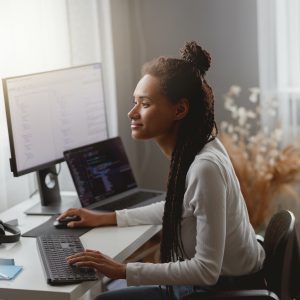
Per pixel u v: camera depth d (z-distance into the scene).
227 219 1.89
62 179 3.10
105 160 2.61
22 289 1.78
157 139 2.00
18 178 2.82
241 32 3.59
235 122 3.66
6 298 1.79
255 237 2.04
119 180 2.63
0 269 1.90
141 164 3.89
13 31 2.77
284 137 3.48
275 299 1.80
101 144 2.62
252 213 3.26
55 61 3.02
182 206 1.92
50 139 2.54
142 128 1.95
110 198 2.58
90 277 1.82
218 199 1.80
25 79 2.42
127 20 3.73
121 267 1.86
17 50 2.79
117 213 2.29
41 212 2.48
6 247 2.12
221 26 3.62
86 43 3.22
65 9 3.06
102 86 2.79
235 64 3.63
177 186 1.91
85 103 2.70
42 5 2.92
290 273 1.89
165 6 3.70
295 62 3.42
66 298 1.75
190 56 1.98
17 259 2.00
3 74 2.72
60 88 2.58
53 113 2.55
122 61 3.70
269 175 3.24
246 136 3.63
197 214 1.83
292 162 3.27
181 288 1.99
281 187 3.33
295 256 1.92
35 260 1.99
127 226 2.26
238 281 1.94
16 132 2.40
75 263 1.88
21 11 2.80
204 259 1.81
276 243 1.92
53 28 3.01
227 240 1.91
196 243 1.91
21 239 2.19
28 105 2.44
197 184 1.82
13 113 2.38
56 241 2.08
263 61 3.45
